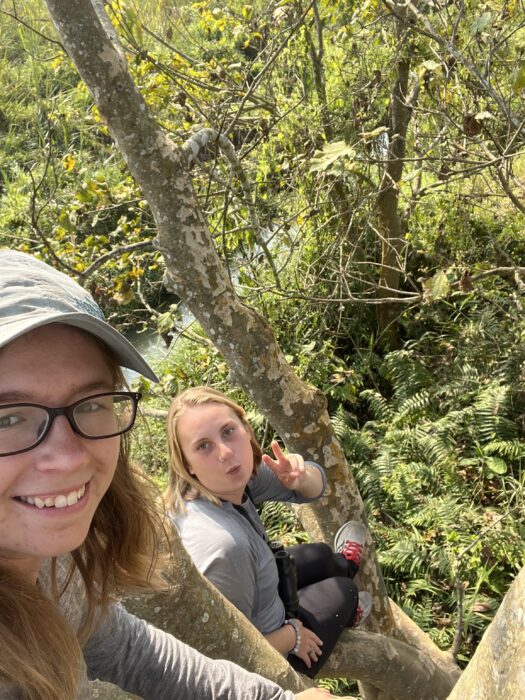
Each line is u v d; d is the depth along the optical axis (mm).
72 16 1064
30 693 446
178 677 670
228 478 1143
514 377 2982
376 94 2773
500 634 399
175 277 1271
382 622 1570
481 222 3619
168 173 1189
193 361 3363
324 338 3559
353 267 3439
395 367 3275
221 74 2674
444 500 2617
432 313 3416
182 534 1121
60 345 443
